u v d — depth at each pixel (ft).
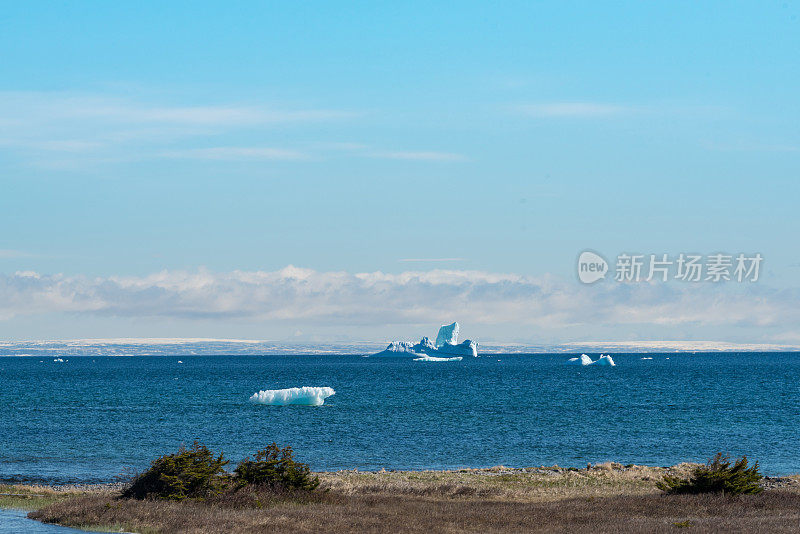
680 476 245.24
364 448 351.05
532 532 140.67
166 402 654.12
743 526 141.90
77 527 144.05
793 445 358.43
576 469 265.34
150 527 141.59
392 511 165.48
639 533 136.67
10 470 285.43
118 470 285.02
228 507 165.68
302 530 138.72
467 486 223.51
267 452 191.11
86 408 589.73
